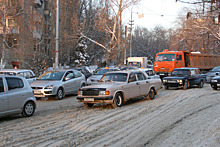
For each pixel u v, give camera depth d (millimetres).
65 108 10922
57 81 13969
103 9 29672
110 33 30562
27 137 6164
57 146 5465
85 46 40438
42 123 7809
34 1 33531
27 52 26547
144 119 8250
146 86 12406
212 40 44938
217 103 11461
